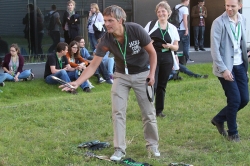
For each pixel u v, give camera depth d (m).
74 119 8.29
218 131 7.29
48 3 16.55
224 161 5.94
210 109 9.11
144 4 19.12
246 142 6.70
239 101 6.59
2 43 15.73
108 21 5.47
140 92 5.91
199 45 20.78
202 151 6.43
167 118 8.38
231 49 6.49
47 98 10.70
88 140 6.97
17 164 5.88
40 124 7.91
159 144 6.73
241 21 6.58
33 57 16.41
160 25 8.23
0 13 15.62
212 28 6.54
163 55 8.17
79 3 17.19
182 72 14.10
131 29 5.59
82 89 12.10
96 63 5.75
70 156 6.14
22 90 11.64
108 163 5.79
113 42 5.64
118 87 5.89
